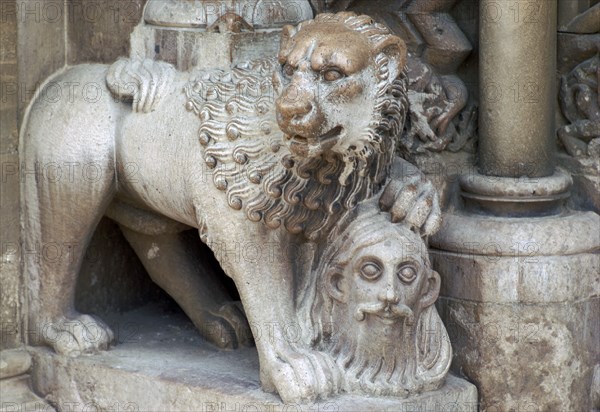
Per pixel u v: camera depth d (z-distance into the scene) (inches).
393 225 174.6
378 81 163.2
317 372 172.7
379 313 172.4
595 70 190.2
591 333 192.2
